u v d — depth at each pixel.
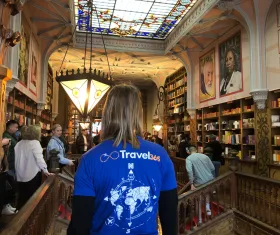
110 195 1.18
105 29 11.95
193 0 9.12
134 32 12.20
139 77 18.62
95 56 13.77
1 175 2.72
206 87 11.82
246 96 8.85
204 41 11.59
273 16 7.74
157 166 1.29
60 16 9.59
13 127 4.63
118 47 12.59
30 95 9.48
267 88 7.90
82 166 1.23
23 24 8.20
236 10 8.09
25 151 4.32
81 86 4.17
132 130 1.32
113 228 1.17
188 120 13.98
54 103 16.80
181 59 13.15
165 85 17.80
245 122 8.97
